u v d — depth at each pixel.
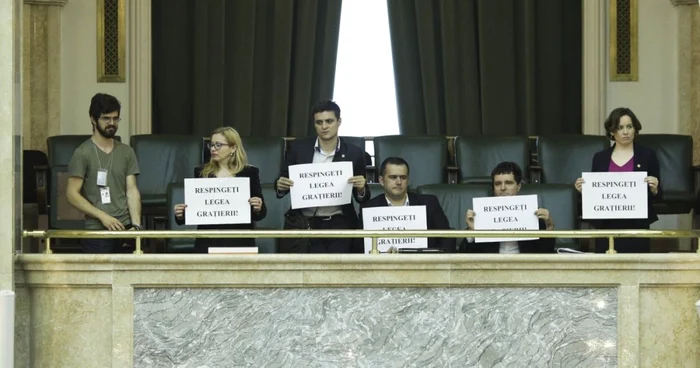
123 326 7.62
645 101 13.35
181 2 13.41
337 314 7.65
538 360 7.67
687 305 7.75
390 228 8.36
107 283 7.62
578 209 10.50
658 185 8.67
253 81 13.49
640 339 7.72
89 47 13.10
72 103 13.06
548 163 11.24
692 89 13.20
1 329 7.33
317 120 8.66
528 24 13.47
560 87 13.59
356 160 8.78
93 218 8.79
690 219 12.71
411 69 13.67
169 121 13.40
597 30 13.36
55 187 10.70
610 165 9.10
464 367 7.65
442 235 7.69
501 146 11.27
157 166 11.07
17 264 7.66
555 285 7.68
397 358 7.65
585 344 7.69
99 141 8.92
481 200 8.41
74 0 13.10
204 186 8.19
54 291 7.70
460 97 13.55
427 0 13.55
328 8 13.56
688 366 7.76
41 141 12.95
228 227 8.45
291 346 7.65
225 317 7.65
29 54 12.95
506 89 13.52
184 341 7.64
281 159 10.93
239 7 13.39
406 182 8.52
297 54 13.47
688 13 13.20
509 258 7.60
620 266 7.65
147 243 11.03
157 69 13.41
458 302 7.67
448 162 11.41
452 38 13.52
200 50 13.30
